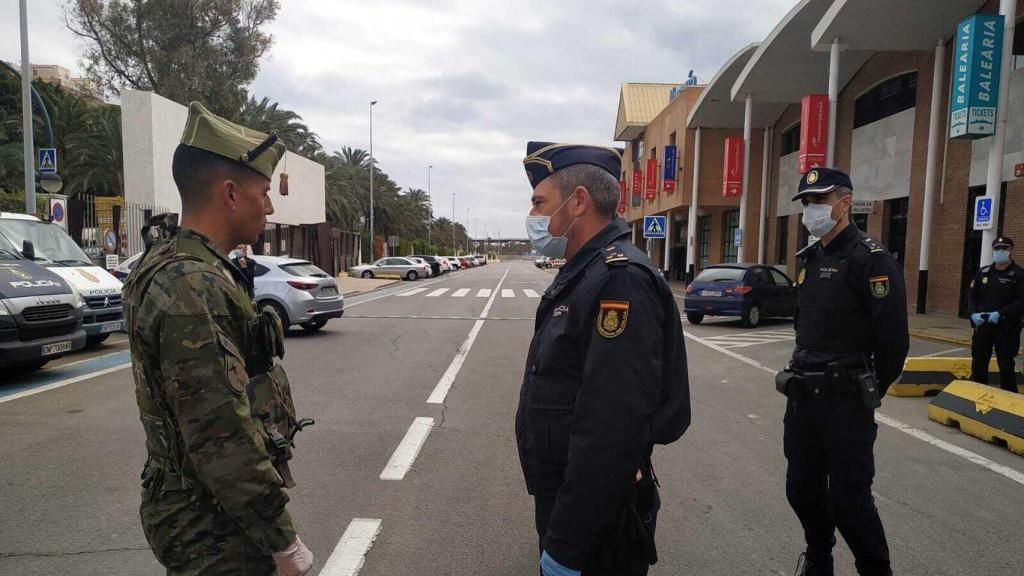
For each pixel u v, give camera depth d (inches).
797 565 126.3
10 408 242.4
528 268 3120.1
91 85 1437.0
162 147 751.7
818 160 726.5
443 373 329.4
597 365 63.5
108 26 1232.2
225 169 66.1
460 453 197.6
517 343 443.5
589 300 67.1
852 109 806.5
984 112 430.3
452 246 4867.1
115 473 173.5
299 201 1223.5
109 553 129.4
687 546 137.7
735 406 266.5
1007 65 430.3
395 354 391.2
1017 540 140.3
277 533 61.7
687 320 609.9
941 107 621.9
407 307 748.0
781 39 739.4
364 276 1525.6
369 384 300.4
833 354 113.3
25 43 569.3
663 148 1229.7
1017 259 526.0
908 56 686.5
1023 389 275.9
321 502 158.2
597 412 62.7
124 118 722.2
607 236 73.9
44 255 365.1
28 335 276.2
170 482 63.1
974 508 158.1
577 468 63.0
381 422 232.7
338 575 123.4
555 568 63.9
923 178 658.8
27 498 156.3
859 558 111.6
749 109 908.6
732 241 1246.3
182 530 62.9
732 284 550.6
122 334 458.9
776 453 202.5
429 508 155.3
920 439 217.8
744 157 922.7
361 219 1988.2
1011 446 202.7
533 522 148.2
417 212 2933.1
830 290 114.1
